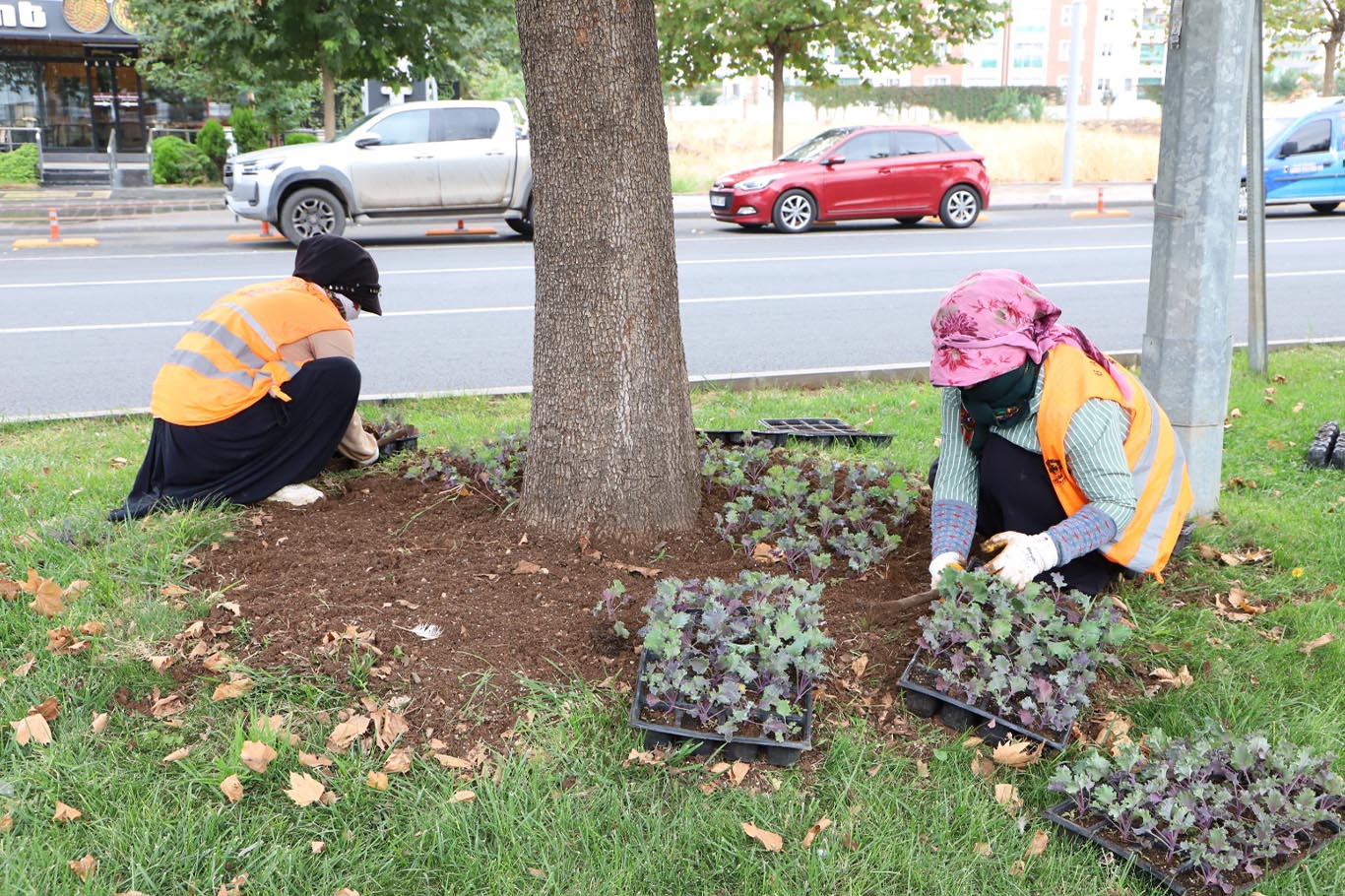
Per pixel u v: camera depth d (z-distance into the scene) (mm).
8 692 2955
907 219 18578
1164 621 3438
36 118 27359
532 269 12867
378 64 19250
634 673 3047
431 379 7320
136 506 4055
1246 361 7211
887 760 2795
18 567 3617
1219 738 2744
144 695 2980
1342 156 18281
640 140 3543
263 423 4086
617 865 2443
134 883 2354
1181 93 3990
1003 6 21484
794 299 10602
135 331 9062
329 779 2672
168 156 25031
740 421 5891
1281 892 2406
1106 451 3049
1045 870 2471
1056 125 37625
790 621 2848
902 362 7809
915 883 2426
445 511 4102
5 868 2354
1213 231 4035
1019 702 2832
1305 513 4449
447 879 2418
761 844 2520
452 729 2859
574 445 3701
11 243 16031
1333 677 3207
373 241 16188
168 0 18469
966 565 3191
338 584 3459
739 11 20531
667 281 3732
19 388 7094
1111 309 9867
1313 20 24422
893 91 43500
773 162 17453
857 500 3951
